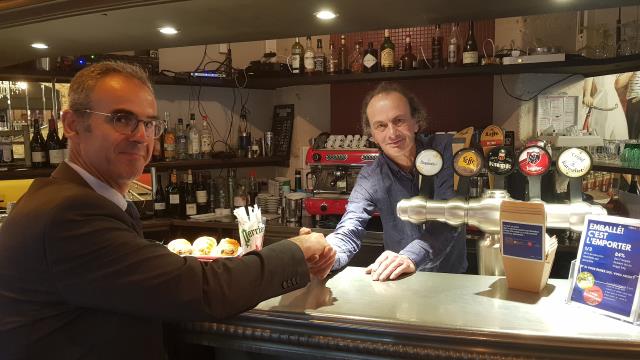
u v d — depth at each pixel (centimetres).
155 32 218
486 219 145
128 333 114
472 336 110
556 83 375
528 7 179
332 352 121
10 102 365
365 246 326
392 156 194
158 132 129
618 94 337
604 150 329
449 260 190
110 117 117
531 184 146
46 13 180
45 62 354
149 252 108
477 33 400
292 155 465
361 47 417
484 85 401
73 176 119
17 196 364
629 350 104
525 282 136
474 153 150
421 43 405
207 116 447
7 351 109
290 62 436
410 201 156
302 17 192
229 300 111
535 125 382
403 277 154
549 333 108
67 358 108
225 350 146
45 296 107
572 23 369
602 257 121
